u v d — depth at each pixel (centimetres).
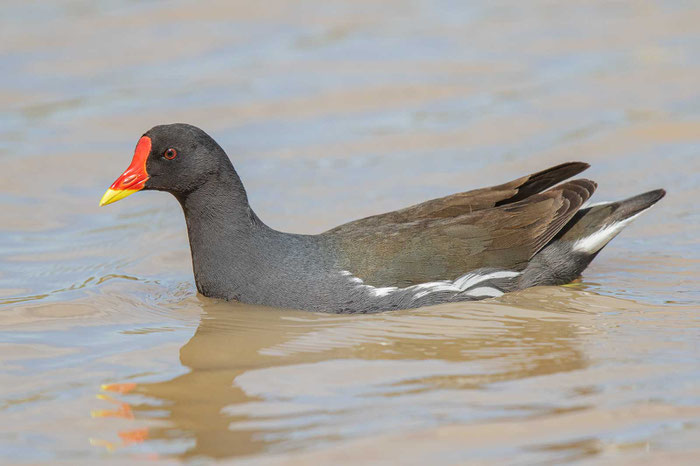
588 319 1135
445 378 966
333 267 1189
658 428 845
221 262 1214
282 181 1680
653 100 1953
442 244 1210
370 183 1656
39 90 2072
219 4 2609
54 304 1238
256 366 1016
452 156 1759
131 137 1875
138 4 2602
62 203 1627
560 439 830
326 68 2197
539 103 1980
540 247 1233
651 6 2538
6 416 902
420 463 796
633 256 1367
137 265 1400
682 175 1636
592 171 1670
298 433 854
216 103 2020
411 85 2092
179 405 920
